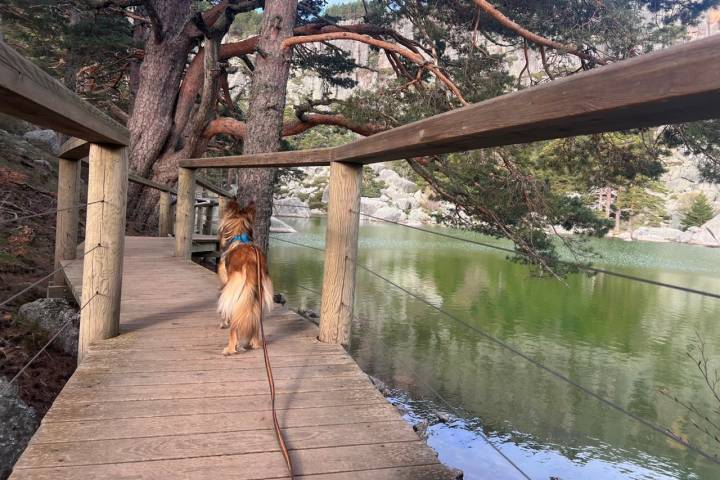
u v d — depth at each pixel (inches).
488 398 370.0
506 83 465.1
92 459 81.1
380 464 83.6
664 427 349.7
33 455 81.4
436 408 343.0
